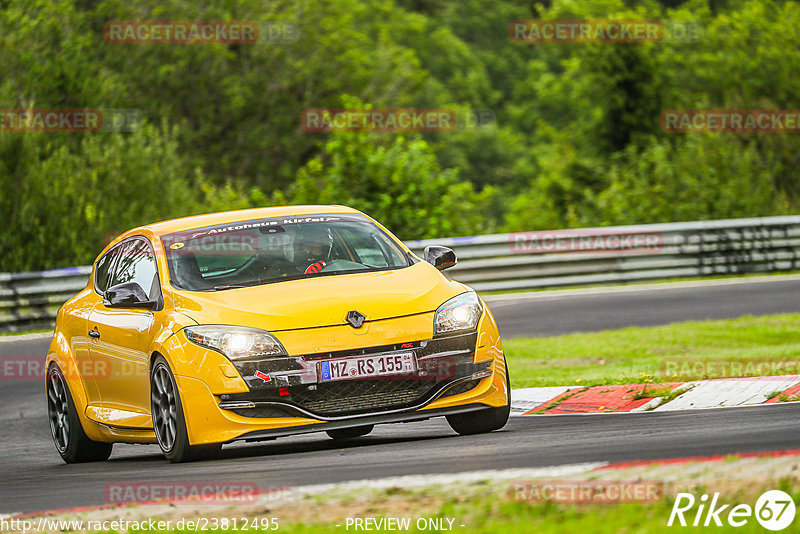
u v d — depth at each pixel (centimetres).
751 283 6819
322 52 15450
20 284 6125
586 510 1535
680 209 9719
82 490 2166
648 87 14588
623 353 4228
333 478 1975
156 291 2603
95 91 12400
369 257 2680
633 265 7288
